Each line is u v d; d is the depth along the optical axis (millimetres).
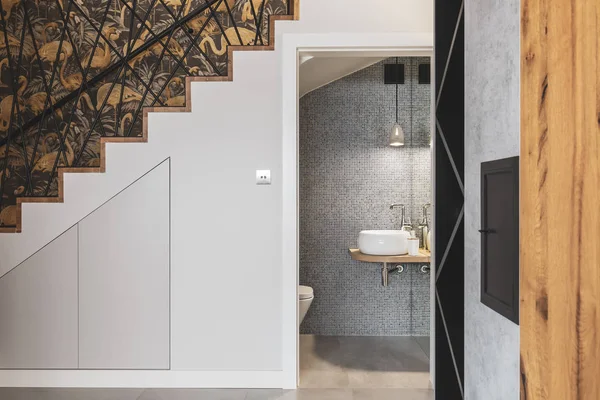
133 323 3008
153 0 3256
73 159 3346
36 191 3344
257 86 3004
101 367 3010
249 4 3363
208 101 3006
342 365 3422
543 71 688
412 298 4211
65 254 3008
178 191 3000
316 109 4242
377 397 2832
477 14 1491
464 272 1655
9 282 3016
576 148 592
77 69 3395
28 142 3354
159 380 2998
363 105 4230
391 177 4234
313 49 3021
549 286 665
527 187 746
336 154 4242
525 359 747
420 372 3275
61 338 3008
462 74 1687
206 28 3365
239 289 3000
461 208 1701
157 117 3006
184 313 2998
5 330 3020
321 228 4246
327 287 4234
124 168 3002
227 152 3000
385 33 2984
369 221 4242
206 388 2986
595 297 549
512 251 1211
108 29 3420
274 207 3002
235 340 2998
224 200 3000
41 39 3408
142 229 3006
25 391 2934
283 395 2861
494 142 1353
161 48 3363
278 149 3002
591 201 558
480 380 1472
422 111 4203
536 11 712
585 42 570
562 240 627
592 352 555
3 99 3391
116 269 3008
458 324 1716
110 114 3357
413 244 3760
